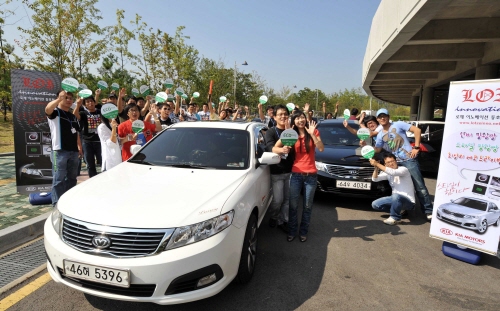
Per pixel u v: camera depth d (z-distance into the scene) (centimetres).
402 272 349
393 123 545
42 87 500
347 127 677
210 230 244
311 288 310
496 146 352
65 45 1156
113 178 313
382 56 1180
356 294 303
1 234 369
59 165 453
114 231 230
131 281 223
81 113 535
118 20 1448
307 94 5788
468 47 1216
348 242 425
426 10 718
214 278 246
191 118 859
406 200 487
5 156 1002
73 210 251
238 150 376
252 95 3247
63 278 247
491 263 377
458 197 380
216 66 2777
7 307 264
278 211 459
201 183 300
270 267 349
